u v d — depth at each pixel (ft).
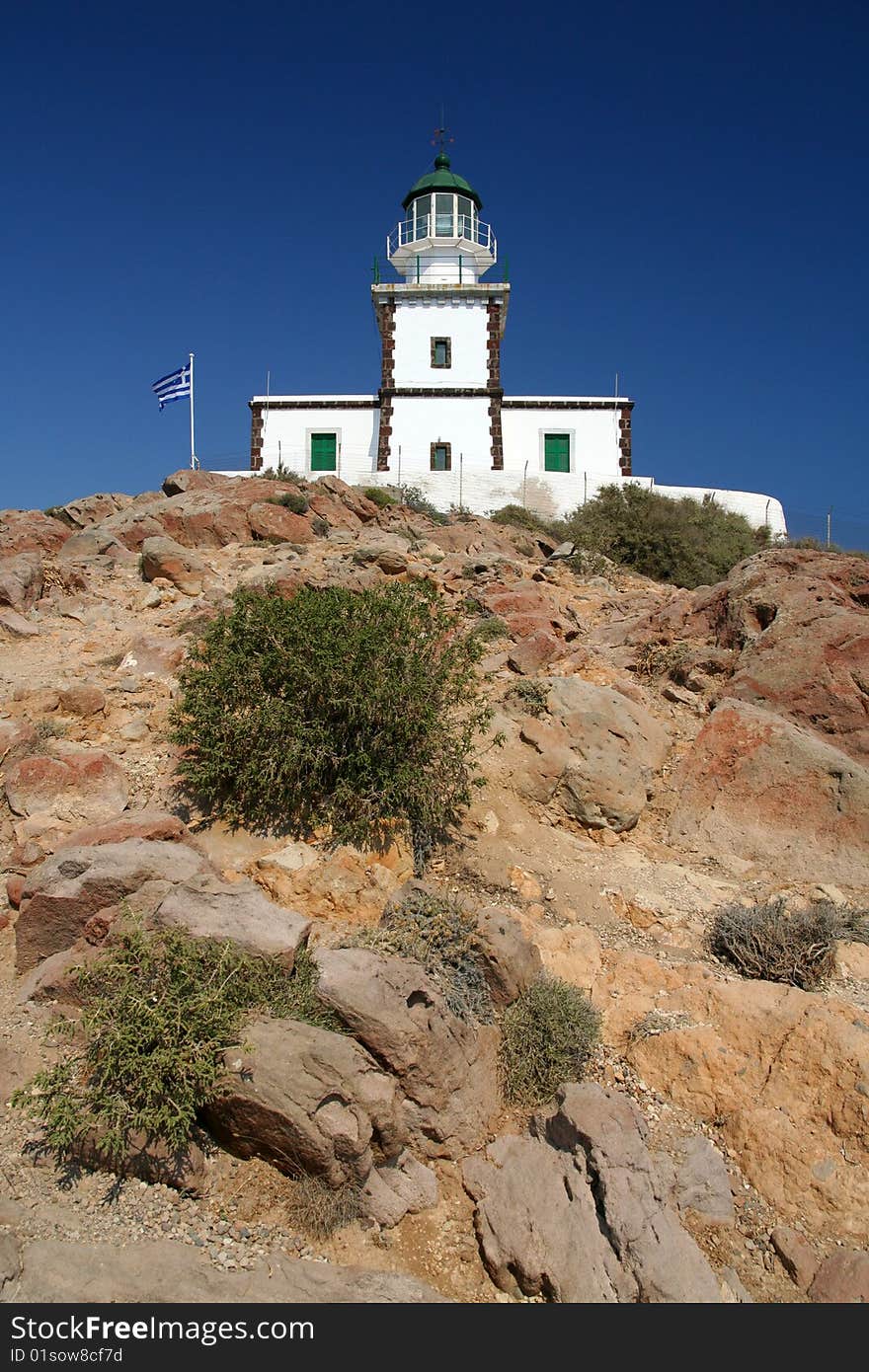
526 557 70.08
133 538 58.70
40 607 45.03
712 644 40.32
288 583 45.39
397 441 116.47
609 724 31.99
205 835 25.38
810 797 29.50
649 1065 20.44
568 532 93.04
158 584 49.52
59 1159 16.38
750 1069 19.98
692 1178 18.10
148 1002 17.29
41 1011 19.42
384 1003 18.13
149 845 22.26
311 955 19.90
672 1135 19.07
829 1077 19.34
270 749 25.72
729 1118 19.30
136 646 37.47
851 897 27.02
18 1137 16.76
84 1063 17.58
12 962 21.36
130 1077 16.66
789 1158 18.35
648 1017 21.43
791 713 33.94
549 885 26.03
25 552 51.83
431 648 30.14
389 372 118.11
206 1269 14.87
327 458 117.91
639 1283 15.79
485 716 29.50
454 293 118.62
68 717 31.55
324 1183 16.62
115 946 19.08
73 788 26.53
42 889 20.88
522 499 113.29
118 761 29.19
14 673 35.99
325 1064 16.79
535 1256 16.01
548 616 44.16
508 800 29.48
